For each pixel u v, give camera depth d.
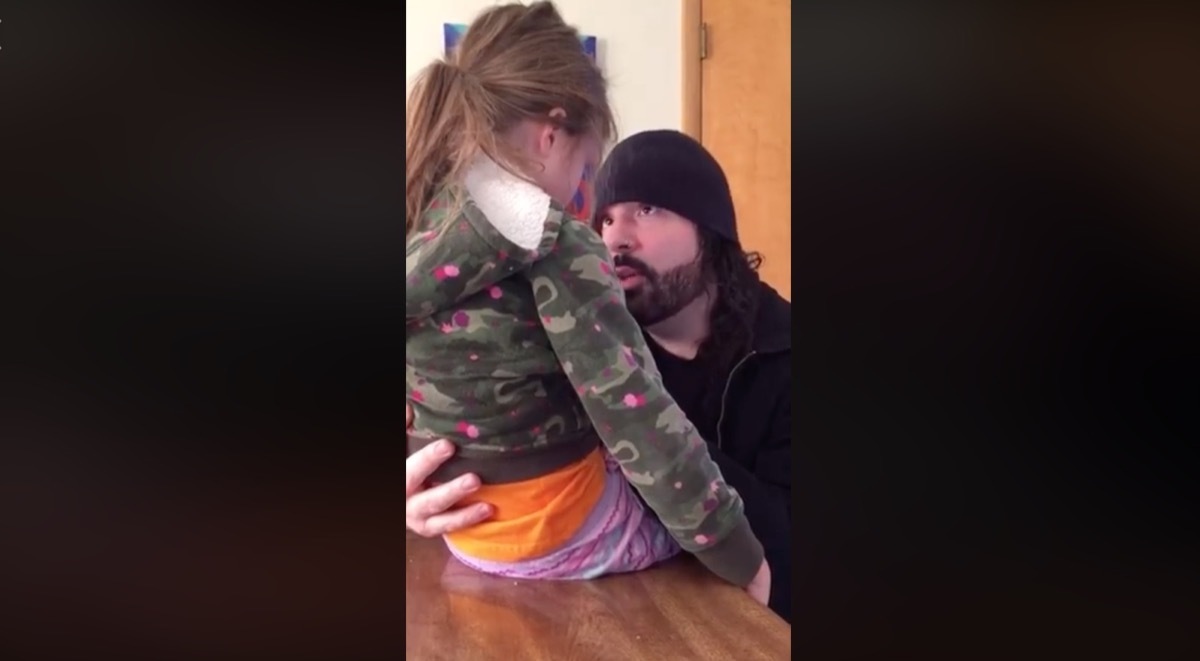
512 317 1.25
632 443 1.26
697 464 1.26
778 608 1.31
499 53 1.24
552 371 1.27
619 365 1.24
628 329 1.25
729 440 1.29
